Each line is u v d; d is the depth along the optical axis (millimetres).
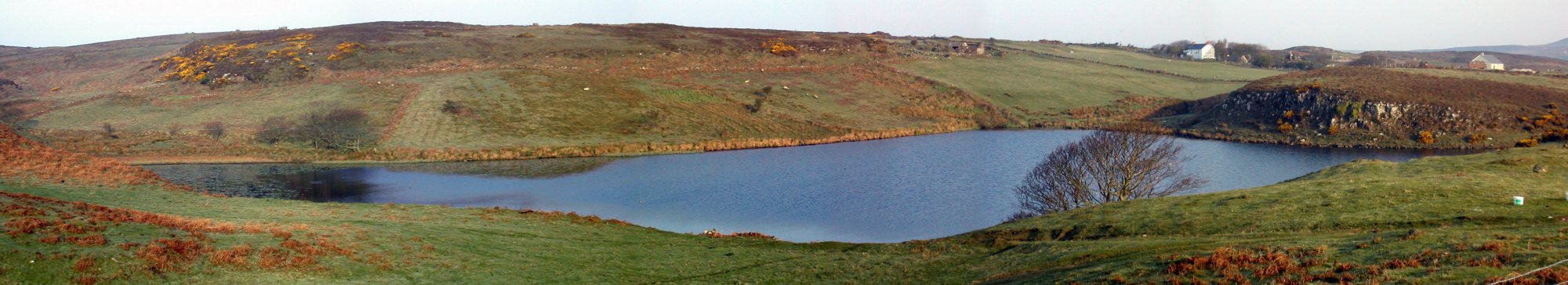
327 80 133875
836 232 53625
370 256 30875
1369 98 112562
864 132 122125
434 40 171500
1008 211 60812
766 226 55500
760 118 125375
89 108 116938
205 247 28172
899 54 187125
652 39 183125
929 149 106125
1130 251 28297
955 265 31750
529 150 97625
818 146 111188
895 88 155125
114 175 45781
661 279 31781
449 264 31359
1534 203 31219
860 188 72375
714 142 107938
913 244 39406
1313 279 21250
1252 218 34125
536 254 34594
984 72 175250
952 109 144750
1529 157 45500
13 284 22484
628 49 167000
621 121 115562
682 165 89688
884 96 149875
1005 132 130000
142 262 25547
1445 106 108625
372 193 70062
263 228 32531
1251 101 125562
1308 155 97312
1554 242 22078
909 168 86812
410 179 78500
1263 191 40312
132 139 96312
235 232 31062
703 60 165000
